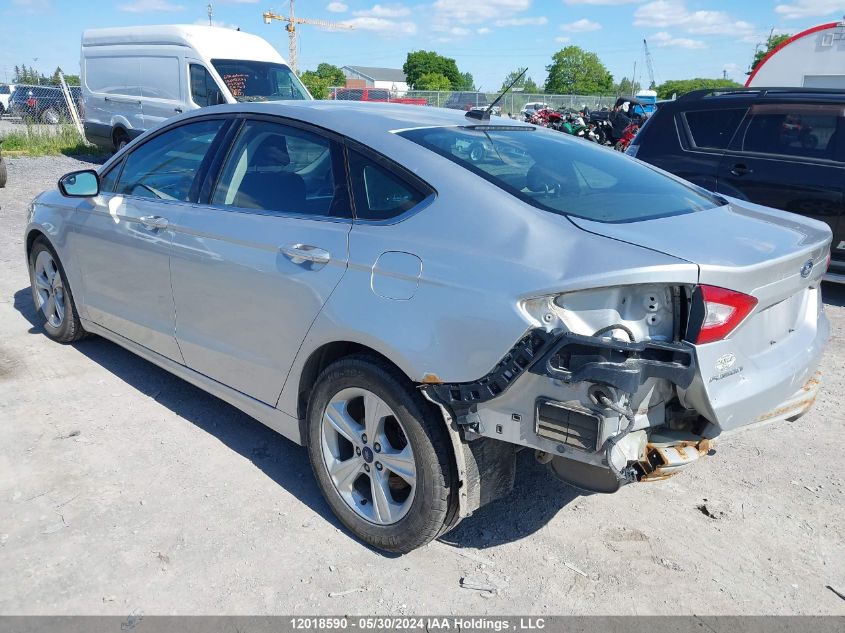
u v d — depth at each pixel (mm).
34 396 4094
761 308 2447
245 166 3389
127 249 3900
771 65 24172
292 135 3219
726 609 2588
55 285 4777
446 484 2586
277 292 2998
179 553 2793
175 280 3578
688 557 2869
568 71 104625
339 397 2871
